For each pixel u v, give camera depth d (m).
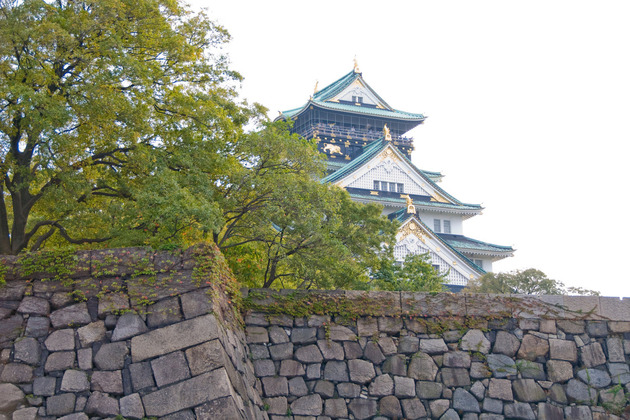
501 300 17.45
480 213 67.69
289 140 19.23
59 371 12.25
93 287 12.88
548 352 17.16
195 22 19.81
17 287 12.85
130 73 16.23
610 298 17.73
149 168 17.20
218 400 11.78
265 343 15.91
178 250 13.26
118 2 16.45
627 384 17.06
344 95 77.62
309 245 19.36
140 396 11.96
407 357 16.53
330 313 16.53
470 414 16.33
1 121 15.46
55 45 15.57
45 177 16.48
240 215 19.17
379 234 24.47
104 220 17.44
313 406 15.62
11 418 11.78
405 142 78.12
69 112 15.20
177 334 12.38
